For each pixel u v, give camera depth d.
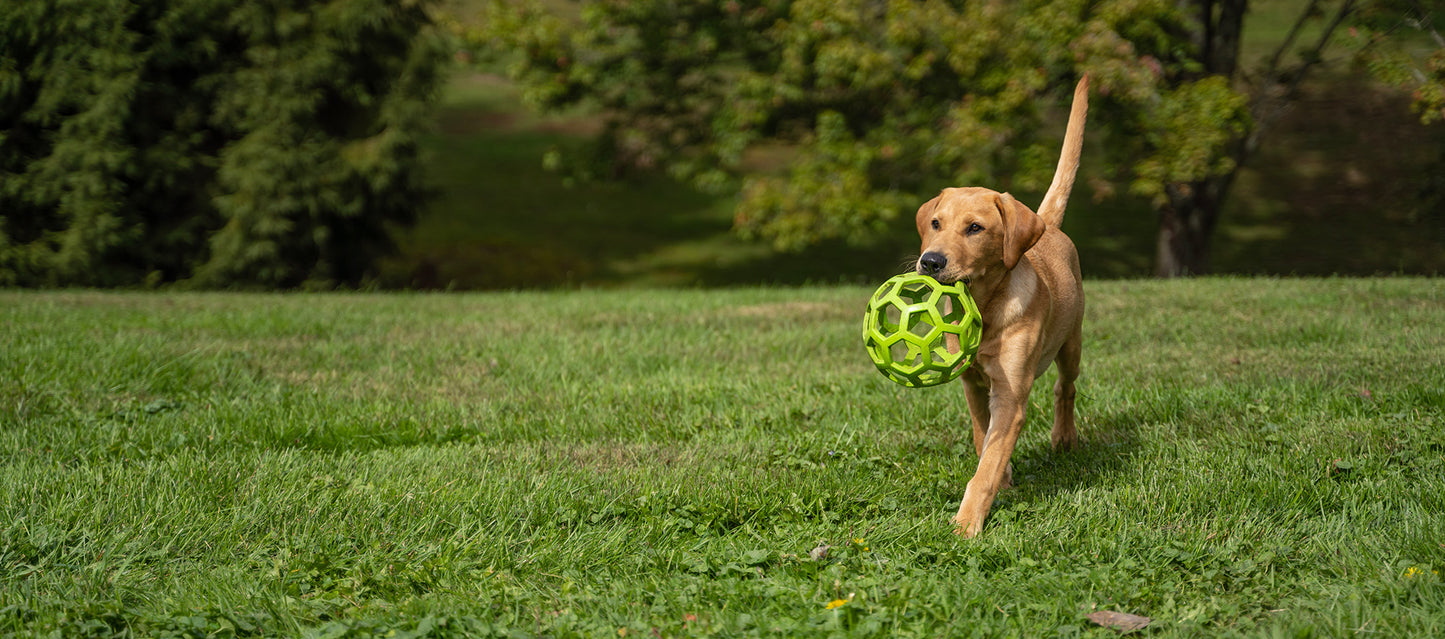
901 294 4.12
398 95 18.75
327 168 18.31
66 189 17.03
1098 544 3.62
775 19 17.84
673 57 18.55
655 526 3.96
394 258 22.09
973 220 4.03
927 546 3.71
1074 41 14.79
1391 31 15.16
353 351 7.95
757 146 19.56
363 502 4.18
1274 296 9.68
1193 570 3.47
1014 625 3.01
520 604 3.27
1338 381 5.86
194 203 18.44
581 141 33.62
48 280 17.12
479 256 24.03
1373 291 9.73
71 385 6.31
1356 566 3.33
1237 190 26.67
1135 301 9.89
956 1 16.94
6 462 4.82
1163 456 4.72
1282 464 4.41
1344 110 29.92
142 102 17.55
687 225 27.12
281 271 18.34
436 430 5.69
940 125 16.80
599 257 24.19
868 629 2.90
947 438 5.24
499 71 39.47
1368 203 24.78
